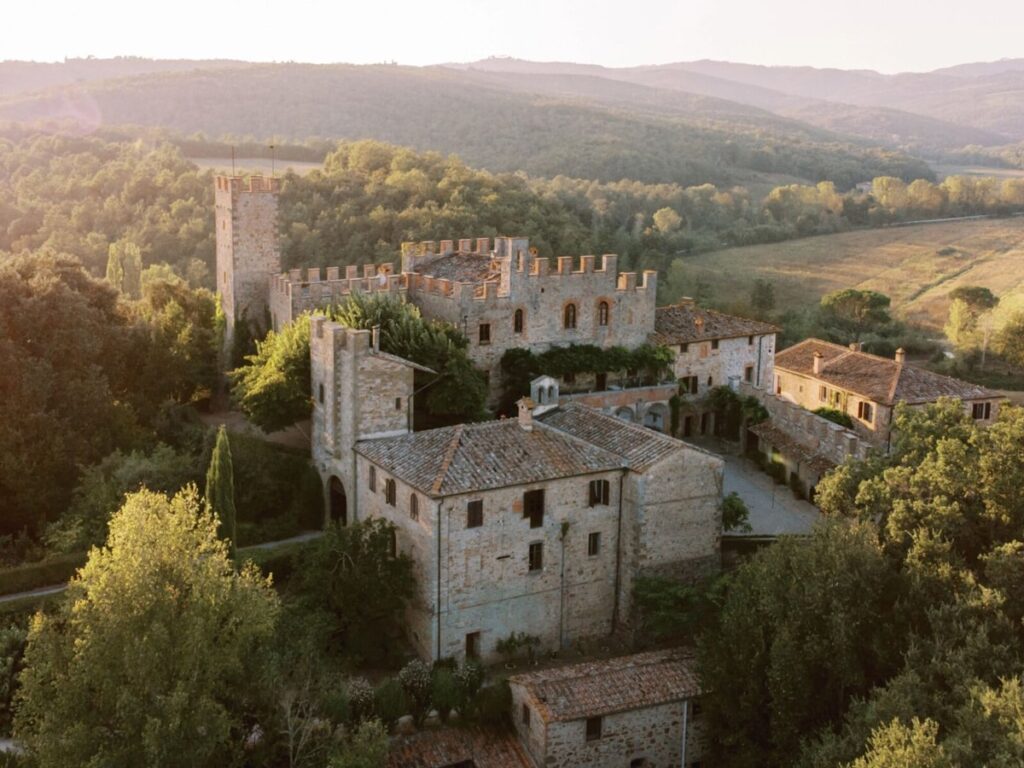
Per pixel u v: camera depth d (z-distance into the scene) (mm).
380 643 54375
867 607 46000
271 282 82625
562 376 80000
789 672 45031
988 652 41094
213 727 38844
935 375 86938
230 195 82062
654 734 48531
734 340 88500
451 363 68688
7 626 52531
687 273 163375
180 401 81875
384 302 71750
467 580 53438
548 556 55812
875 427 83250
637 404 81438
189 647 39000
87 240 143875
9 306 67375
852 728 40781
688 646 54312
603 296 81938
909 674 40312
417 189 156875
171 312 84625
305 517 64750
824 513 56812
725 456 84750
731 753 48406
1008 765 34250
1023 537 47438
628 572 57562
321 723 43531
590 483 56438
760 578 48906
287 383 65250
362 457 59125
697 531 58688
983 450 49719
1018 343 135750
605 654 57094
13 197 162375
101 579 40344
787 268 188750
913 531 48562
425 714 48500
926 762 34312
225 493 55312
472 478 53188
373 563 53156
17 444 63625
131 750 37688
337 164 189000
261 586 44594
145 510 42188
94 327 72375
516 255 77312
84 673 38781
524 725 48188
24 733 40031
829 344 98250
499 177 186375
